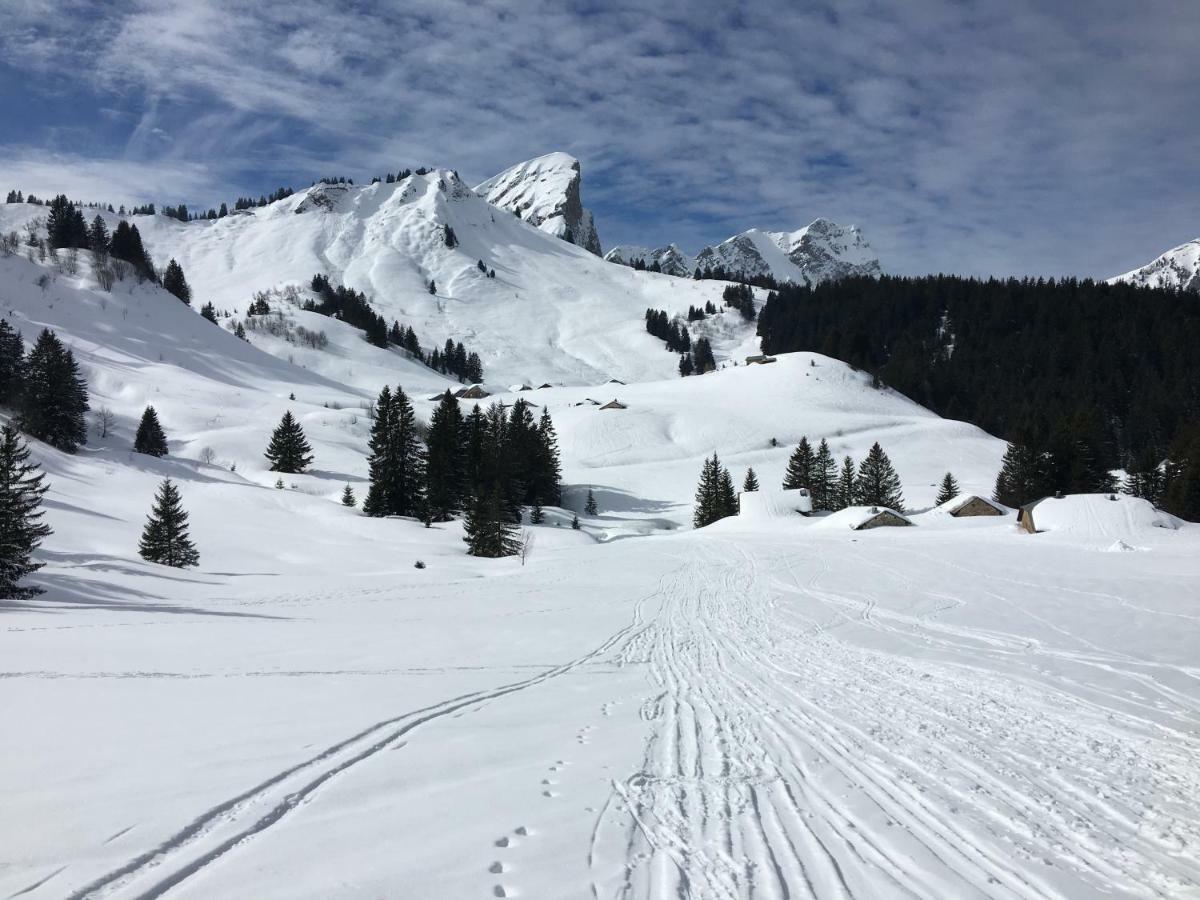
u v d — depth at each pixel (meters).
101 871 3.53
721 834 4.46
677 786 5.36
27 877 3.43
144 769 5.07
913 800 5.16
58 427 55.78
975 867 4.09
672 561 35.62
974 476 87.25
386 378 147.50
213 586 24.59
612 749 6.30
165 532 31.86
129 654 10.13
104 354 97.06
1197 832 4.63
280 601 21.06
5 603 16.86
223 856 3.79
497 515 43.66
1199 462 52.59
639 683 9.62
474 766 5.61
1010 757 6.22
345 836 4.13
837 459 93.62
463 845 4.10
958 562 29.05
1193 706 8.17
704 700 8.53
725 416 108.00
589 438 101.56
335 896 3.41
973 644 12.88
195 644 11.50
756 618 16.92
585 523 69.81
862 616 16.98
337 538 43.91
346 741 6.04
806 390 117.75
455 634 14.12
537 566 35.75
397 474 57.16
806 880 3.84
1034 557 29.77
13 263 110.00
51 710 6.61
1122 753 6.35
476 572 33.78
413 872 3.71
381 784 5.05
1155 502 61.88
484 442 66.56
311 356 149.50
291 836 4.09
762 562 33.16
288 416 69.31
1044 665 10.73
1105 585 20.83
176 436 76.62
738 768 5.82
